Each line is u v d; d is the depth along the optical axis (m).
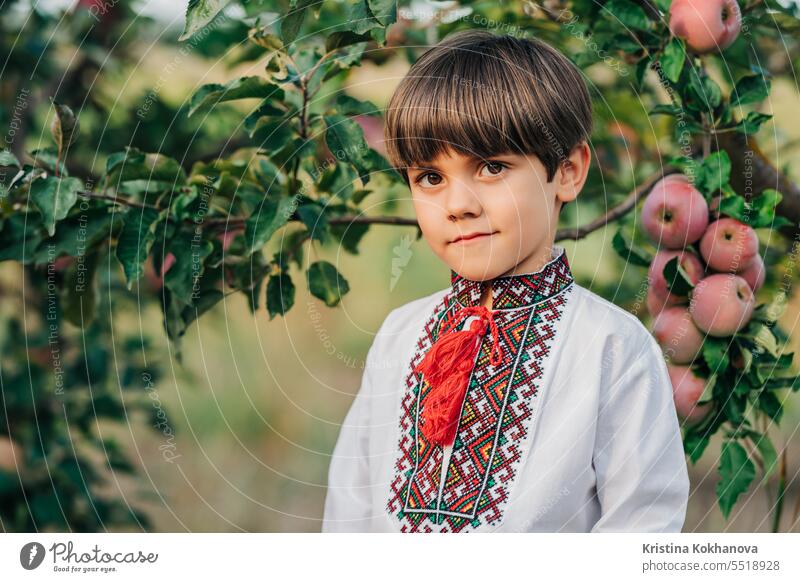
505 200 1.00
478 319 1.07
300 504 2.35
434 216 1.03
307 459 2.40
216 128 1.73
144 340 1.79
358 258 2.05
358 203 1.37
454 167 1.01
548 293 1.07
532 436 1.03
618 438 1.03
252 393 2.36
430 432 1.04
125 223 1.29
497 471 1.03
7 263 1.71
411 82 1.05
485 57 1.03
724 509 1.35
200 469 2.31
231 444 2.37
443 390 1.04
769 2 1.36
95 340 1.74
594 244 1.64
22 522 1.64
